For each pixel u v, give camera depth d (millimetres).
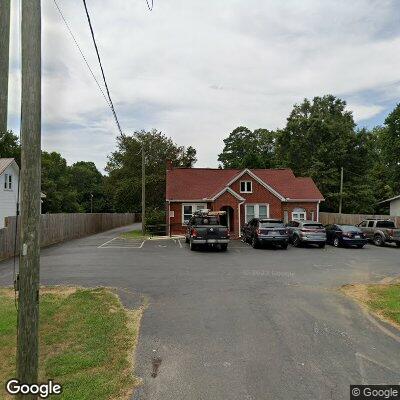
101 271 14086
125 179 42031
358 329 7727
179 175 34500
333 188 49594
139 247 22891
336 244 24547
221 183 34156
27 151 4336
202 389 5156
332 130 50688
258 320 8195
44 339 6832
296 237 24250
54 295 10047
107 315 8266
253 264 16391
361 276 13867
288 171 37219
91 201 80188
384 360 6188
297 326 7836
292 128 53562
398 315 8664
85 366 5777
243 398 4934
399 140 45250
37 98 4406
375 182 53875
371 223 26859
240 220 31969
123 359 6059
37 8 4469
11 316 8023
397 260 18188
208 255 19328
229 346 6684
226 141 78688
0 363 5875
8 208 29438
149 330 7473
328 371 5750
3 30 5777
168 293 10648
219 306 9312
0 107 5746
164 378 5461
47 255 18844
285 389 5180
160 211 40688
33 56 4410
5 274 13719
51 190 54875
